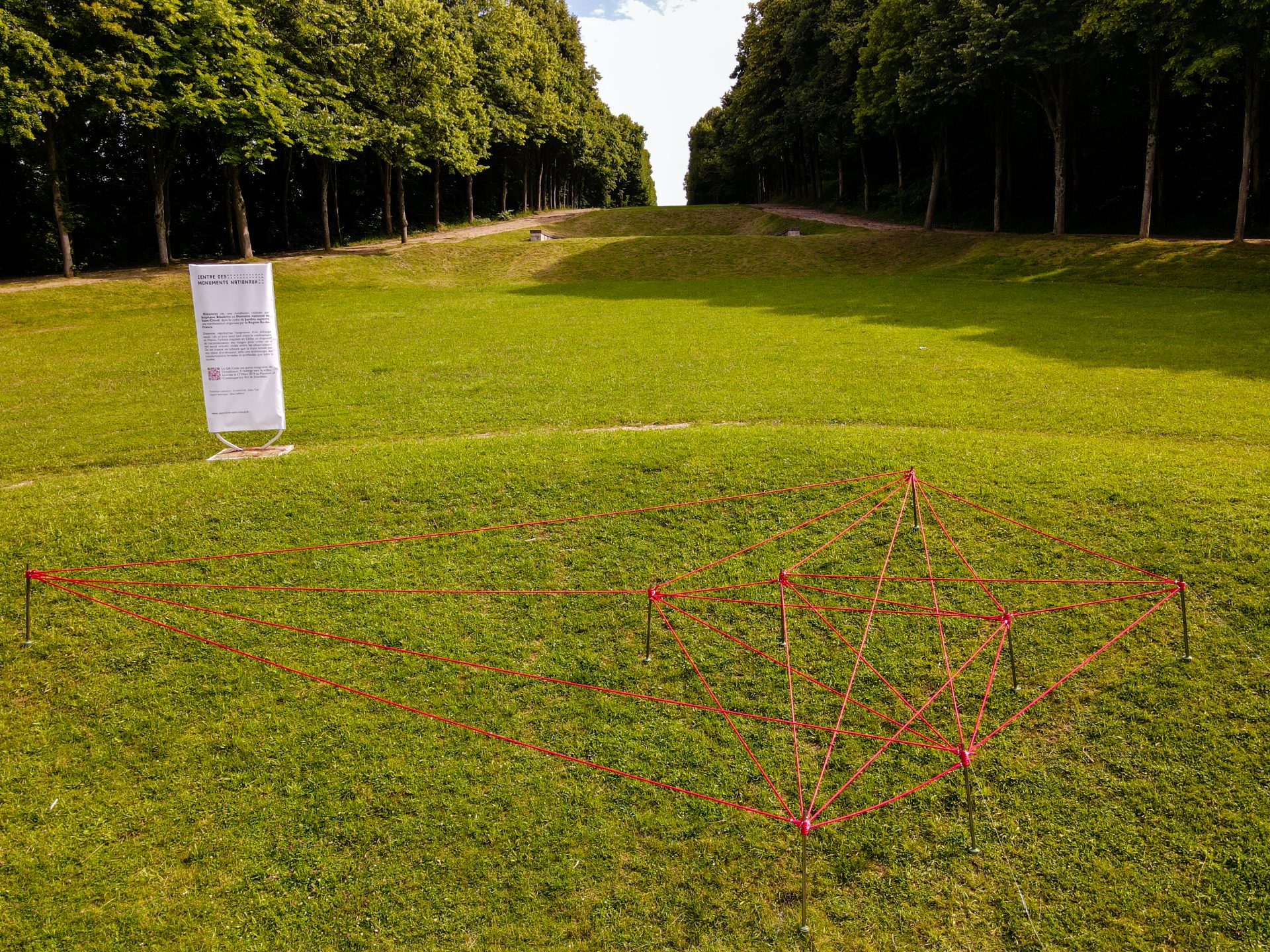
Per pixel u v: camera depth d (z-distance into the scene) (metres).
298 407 15.70
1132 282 31.05
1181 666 7.34
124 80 31.89
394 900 5.77
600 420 13.98
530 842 6.14
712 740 7.01
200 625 8.45
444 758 6.89
